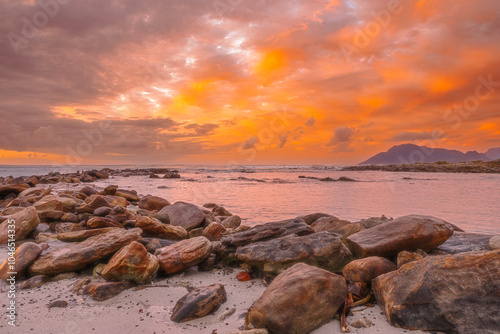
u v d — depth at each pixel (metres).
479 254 3.53
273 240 5.81
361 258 5.08
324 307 3.69
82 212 10.17
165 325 3.69
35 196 13.40
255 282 5.24
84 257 5.34
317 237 5.42
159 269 5.36
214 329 3.59
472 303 3.28
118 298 4.48
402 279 3.86
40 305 4.18
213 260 5.97
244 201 18.19
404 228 5.22
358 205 16.09
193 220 9.77
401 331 3.46
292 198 19.66
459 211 13.53
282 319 3.41
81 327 3.63
